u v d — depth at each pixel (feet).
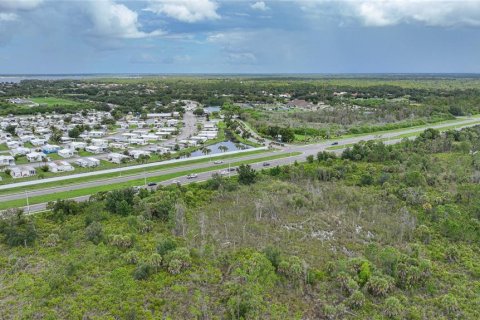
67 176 339.57
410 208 255.70
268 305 159.43
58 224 237.04
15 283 173.37
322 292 170.19
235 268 183.11
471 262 194.18
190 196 276.21
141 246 205.46
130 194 268.41
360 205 258.37
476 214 240.53
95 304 156.76
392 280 172.35
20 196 285.64
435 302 165.07
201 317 150.71
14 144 500.33
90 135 570.46
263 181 317.01
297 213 249.75
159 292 166.61
